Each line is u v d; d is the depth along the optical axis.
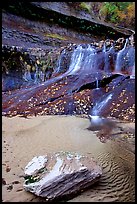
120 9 21.67
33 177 3.93
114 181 4.17
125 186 4.10
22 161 4.84
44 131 6.67
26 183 3.86
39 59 13.44
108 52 12.66
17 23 17.25
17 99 9.98
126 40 12.50
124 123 7.24
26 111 8.70
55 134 6.43
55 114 8.40
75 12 19.88
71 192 3.74
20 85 12.55
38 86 11.22
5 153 5.22
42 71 13.39
